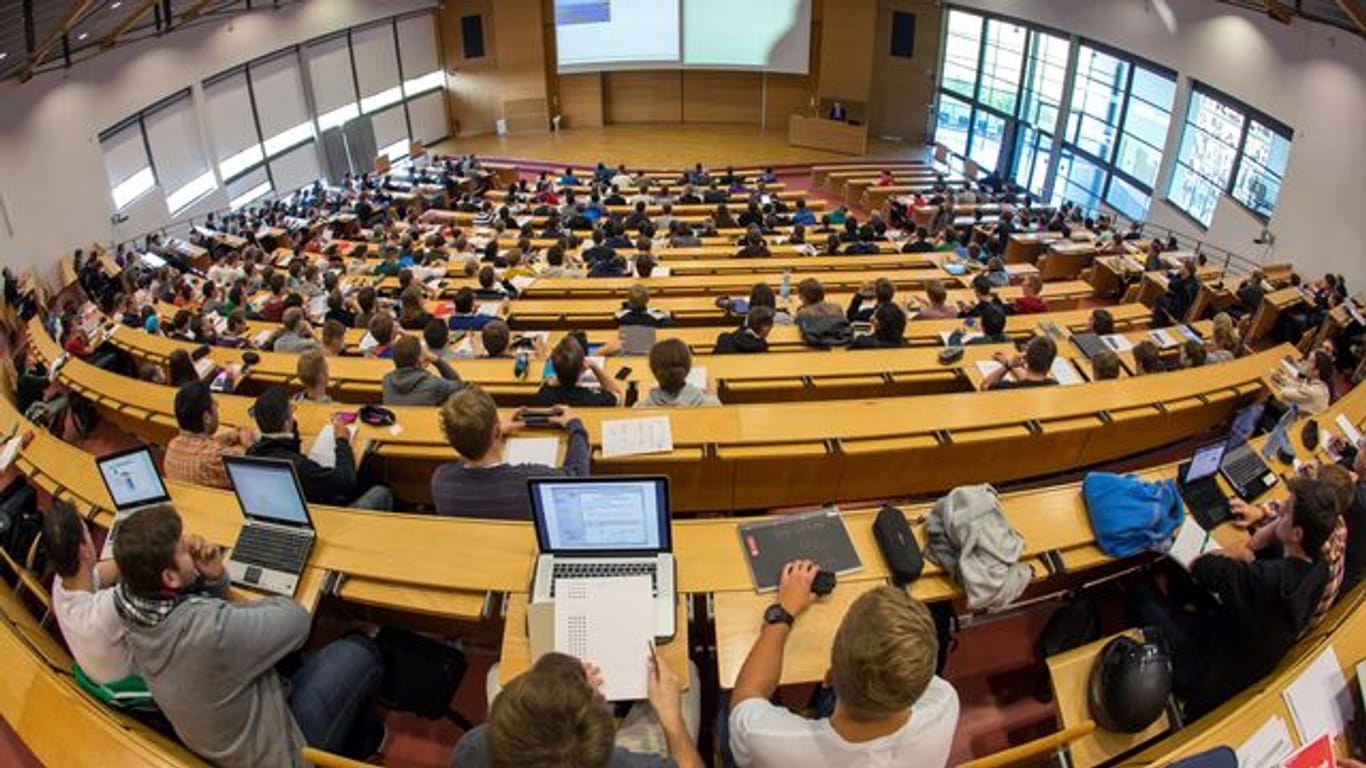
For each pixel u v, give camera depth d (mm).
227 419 4898
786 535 3082
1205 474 3592
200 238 13547
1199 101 13094
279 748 2553
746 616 2814
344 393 5605
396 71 20250
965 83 20078
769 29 20594
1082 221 14102
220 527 3342
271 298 8758
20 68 10852
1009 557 2920
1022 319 7254
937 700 2146
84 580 2742
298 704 2795
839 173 18719
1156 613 3279
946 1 19422
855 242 11461
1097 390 4988
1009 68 18391
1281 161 11367
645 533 2865
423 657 3082
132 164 14094
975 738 3371
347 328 7492
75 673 2793
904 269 9906
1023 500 3395
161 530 2359
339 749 2855
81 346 7379
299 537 3135
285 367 6066
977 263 10359
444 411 3242
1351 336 8219
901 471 4625
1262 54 11445
